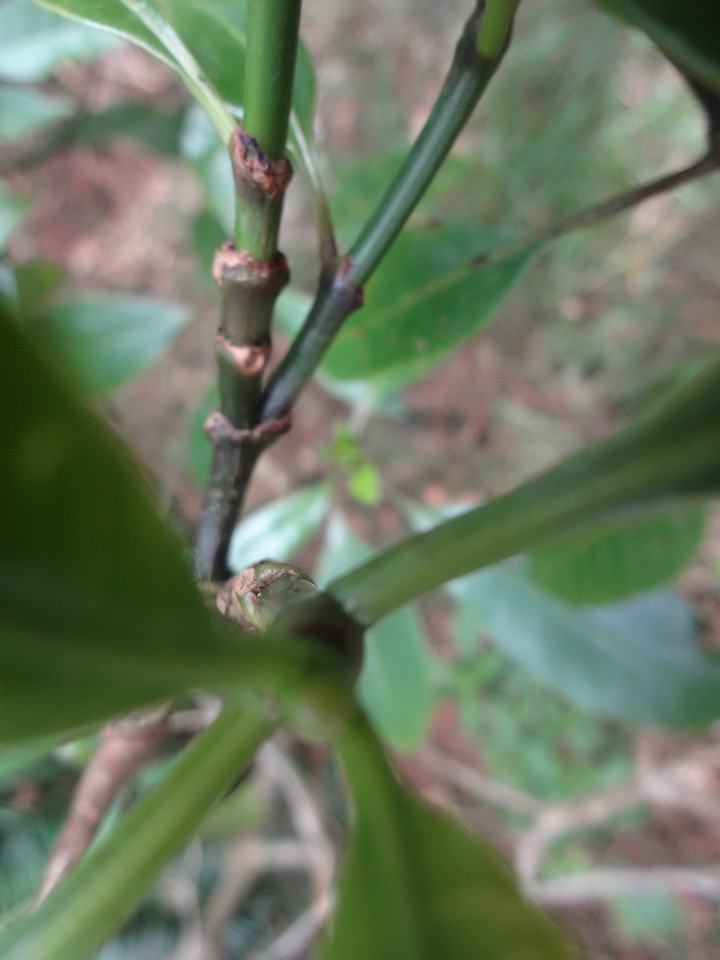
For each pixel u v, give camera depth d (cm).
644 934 40
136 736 13
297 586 8
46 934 6
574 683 21
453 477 48
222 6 13
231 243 9
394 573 7
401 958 6
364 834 7
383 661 24
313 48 57
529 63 48
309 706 6
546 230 15
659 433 6
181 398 48
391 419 49
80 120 29
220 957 32
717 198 49
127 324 21
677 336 49
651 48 47
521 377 50
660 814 42
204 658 5
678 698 21
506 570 22
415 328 16
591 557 17
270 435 11
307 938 31
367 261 10
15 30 22
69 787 25
